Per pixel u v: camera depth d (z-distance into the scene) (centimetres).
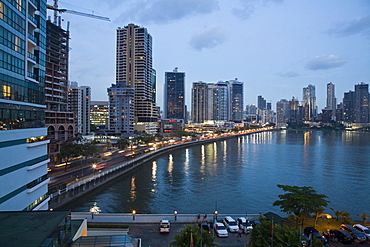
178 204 7406
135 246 3231
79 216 4878
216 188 9100
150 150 17850
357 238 4159
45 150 4966
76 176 8750
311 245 3180
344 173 11575
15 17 4103
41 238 2380
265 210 6988
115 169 10494
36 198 4572
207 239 3278
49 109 13188
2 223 2731
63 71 15112
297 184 9700
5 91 3816
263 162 14638
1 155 3606
